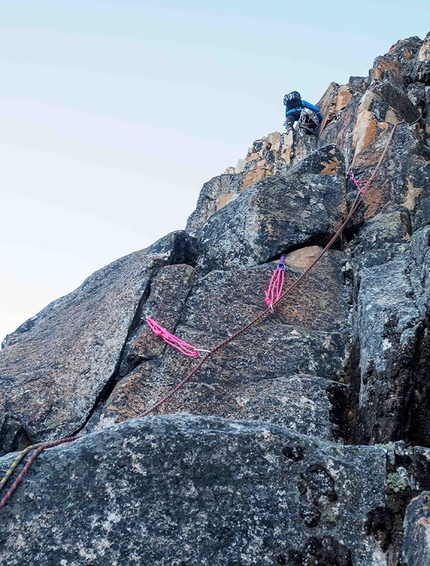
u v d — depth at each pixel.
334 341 6.58
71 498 3.83
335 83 14.19
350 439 5.60
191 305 6.93
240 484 3.93
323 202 8.25
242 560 3.71
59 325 7.64
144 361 6.32
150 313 6.74
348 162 9.94
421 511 3.70
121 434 4.05
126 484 3.88
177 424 4.15
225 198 12.12
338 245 8.06
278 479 3.97
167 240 7.67
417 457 4.12
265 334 6.63
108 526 3.75
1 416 6.13
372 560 3.76
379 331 5.54
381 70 12.82
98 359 6.48
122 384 6.05
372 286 6.39
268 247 7.79
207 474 3.94
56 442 4.14
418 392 5.13
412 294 5.93
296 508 3.89
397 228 7.89
